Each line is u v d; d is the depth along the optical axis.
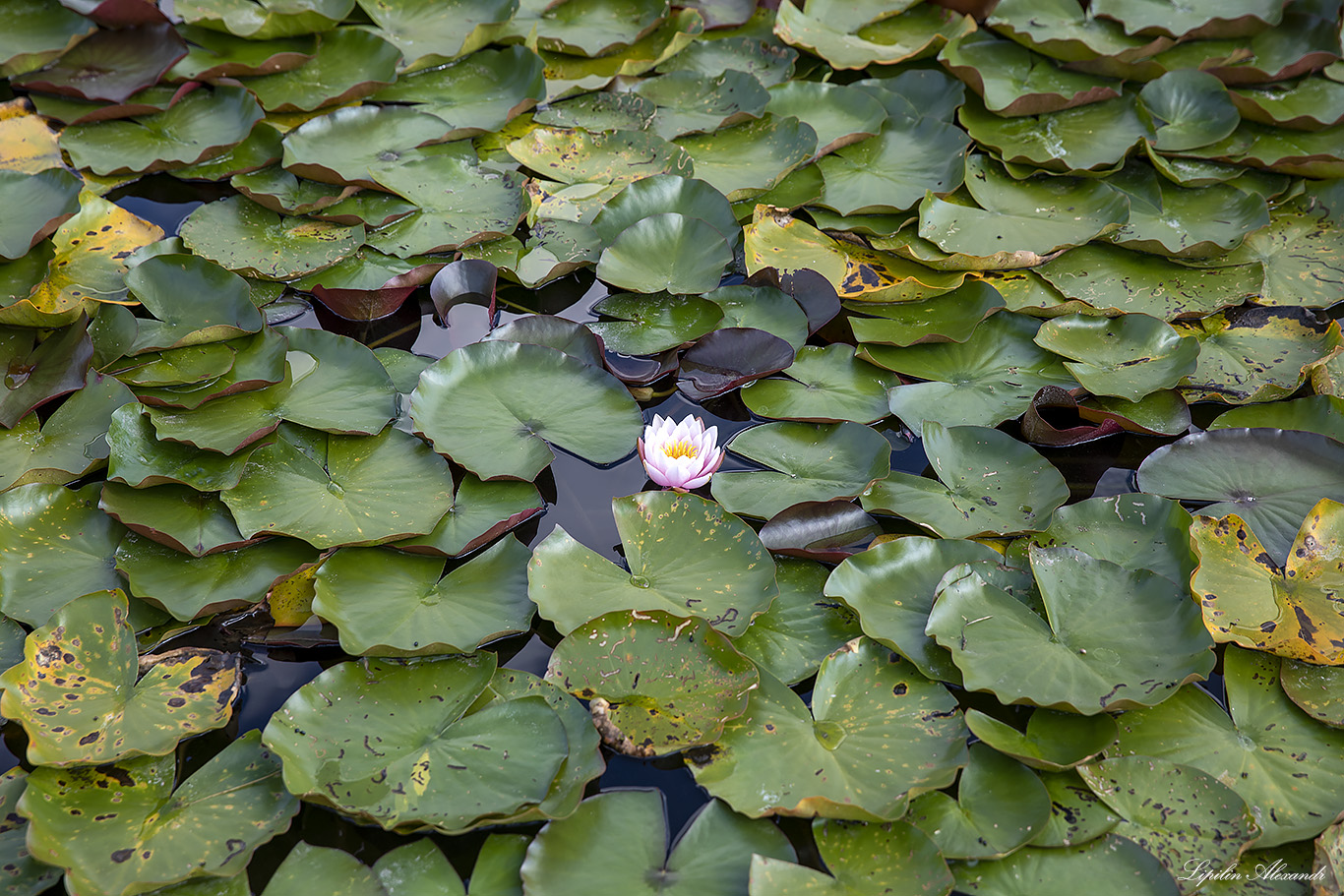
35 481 3.62
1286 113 4.12
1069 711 3.50
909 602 3.58
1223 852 3.42
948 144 4.07
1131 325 3.84
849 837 3.42
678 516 3.63
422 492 3.65
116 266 3.84
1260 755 3.49
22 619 3.53
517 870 3.41
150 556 3.58
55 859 3.38
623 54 4.23
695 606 3.56
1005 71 4.20
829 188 4.03
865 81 4.18
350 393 3.72
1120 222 3.95
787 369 3.81
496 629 3.54
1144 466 3.72
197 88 4.06
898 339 3.83
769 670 3.54
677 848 3.42
